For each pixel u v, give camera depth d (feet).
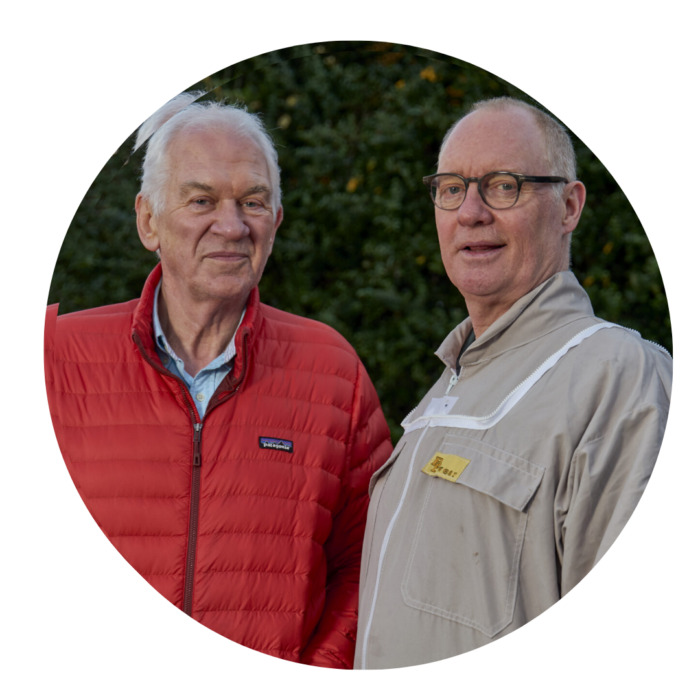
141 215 7.29
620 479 5.01
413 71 12.30
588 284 10.06
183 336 7.26
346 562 7.58
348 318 12.60
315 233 12.71
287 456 7.08
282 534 6.92
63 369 7.12
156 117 7.54
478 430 5.62
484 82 12.01
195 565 6.72
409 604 5.55
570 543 5.04
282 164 12.53
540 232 5.88
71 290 10.94
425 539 5.62
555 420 5.27
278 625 6.75
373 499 6.56
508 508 5.31
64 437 6.98
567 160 6.08
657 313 9.87
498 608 5.23
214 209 6.95
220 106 7.27
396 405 12.46
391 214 12.53
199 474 6.85
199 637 6.68
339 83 12.48
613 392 5.18
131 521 6.82
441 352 6.52
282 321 7.72
